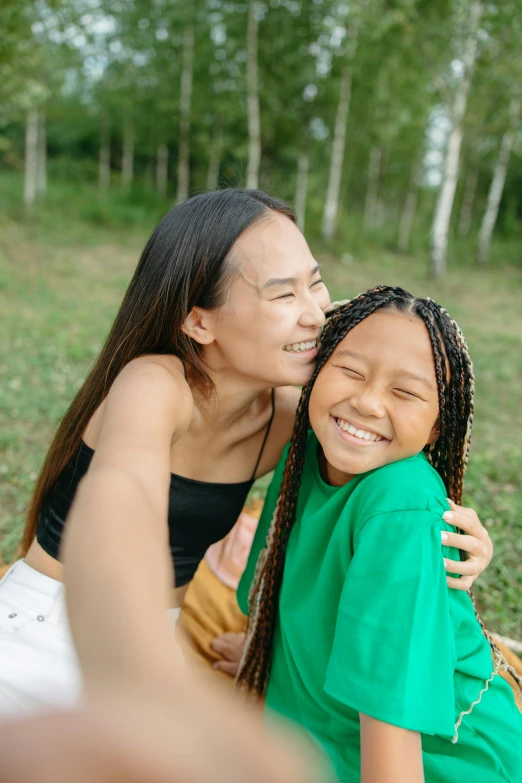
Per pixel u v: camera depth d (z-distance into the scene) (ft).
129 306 4.97
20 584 5.23
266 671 5.73
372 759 3.91
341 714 4.74
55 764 1.10
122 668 1.96
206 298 4.62
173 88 61.46
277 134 63.05
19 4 26.20
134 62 61.93
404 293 4.60
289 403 5.93
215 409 5.11
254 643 5.77
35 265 36.52
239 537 9.51
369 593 4.02
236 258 4.52
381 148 74.38
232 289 4.54
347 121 60.13
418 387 4.24
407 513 4.12
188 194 6.09
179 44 57.93
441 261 48.70
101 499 2.94
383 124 60.49
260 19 51.47
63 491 5.22
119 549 2.62
